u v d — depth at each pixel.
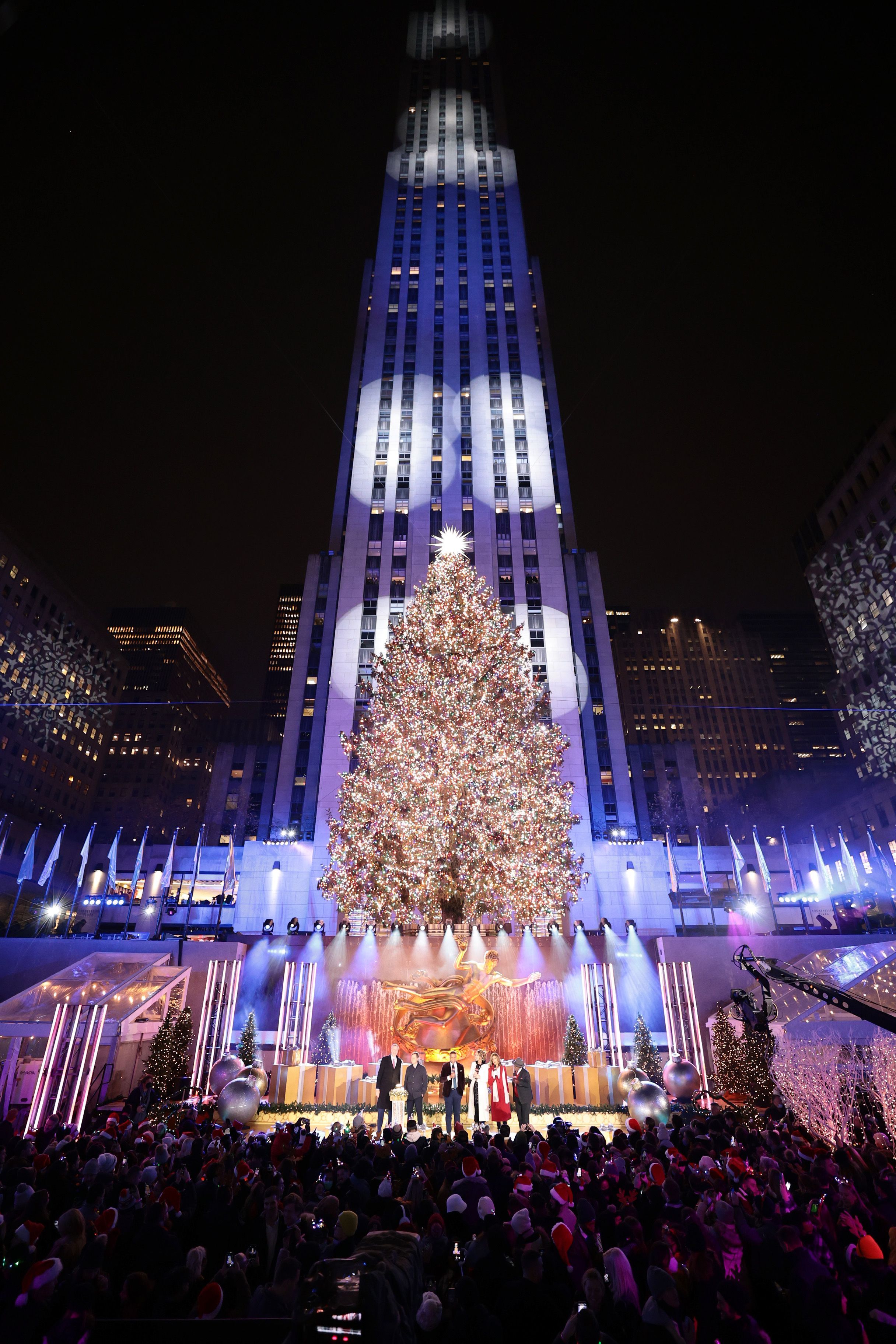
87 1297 5.47
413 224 90.50
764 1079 22.11
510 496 70.44
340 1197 10.01
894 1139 14.50
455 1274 7.70
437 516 69.19
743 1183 10.12
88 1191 9.68
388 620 63.41
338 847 40.59
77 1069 25.59
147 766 151.00
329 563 72.19
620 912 51.66
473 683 38.25
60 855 86.94
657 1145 13.13
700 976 35.66
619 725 66.44
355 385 78.94
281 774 64.00
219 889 76.62
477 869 35.16
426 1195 9.76
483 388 76.38
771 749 164.88
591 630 70.44
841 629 94.19
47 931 52.12
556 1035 34.94
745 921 49.09
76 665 118.62
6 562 102.06
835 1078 22.67
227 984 34.09
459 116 106.25
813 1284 6.66
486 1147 13.08
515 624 63.16
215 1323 5.27
